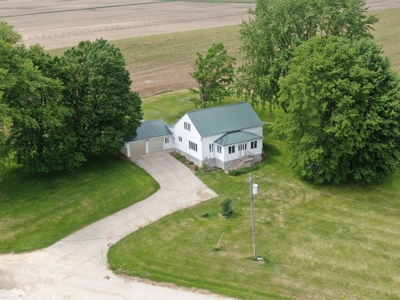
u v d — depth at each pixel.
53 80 53.38
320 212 50.12
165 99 89.88
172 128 67.00
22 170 59.22
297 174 59.38
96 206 51.41
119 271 39.59
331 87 52.09
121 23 183.62
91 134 58.12
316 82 52.97
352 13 68.12
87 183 56.31
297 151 56.94
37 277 38.84
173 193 54.78
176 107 84.75
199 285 37.47
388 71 55.06
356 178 55.09
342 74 52.66
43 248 43.34
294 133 56.81
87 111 56.97
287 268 39.94
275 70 67.50
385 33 144.75
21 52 54.56
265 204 51.94
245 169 60.28
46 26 174.12
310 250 42.84
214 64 73.31
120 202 52.50
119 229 46.97
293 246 43.50
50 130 55.31
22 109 51.44
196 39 150.00
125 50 135.88
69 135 56.00
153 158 64.38
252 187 39.38
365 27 71.75
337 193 54.56
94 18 198.25
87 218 49.00
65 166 60.09
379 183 56.94
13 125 53.41
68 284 37.91
